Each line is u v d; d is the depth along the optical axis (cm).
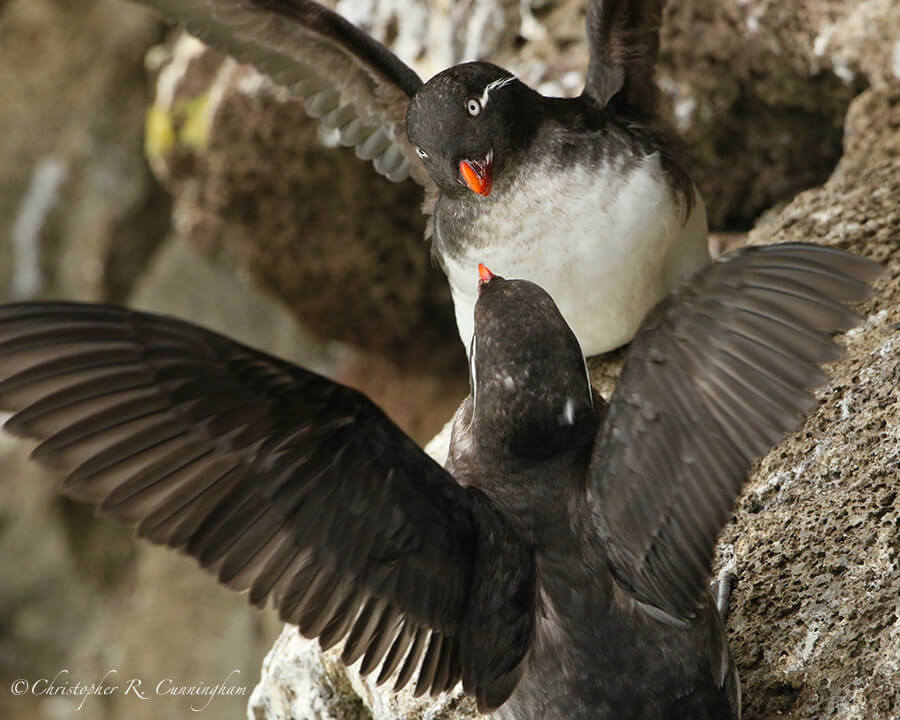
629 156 1001
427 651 694
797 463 915
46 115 2448
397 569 667
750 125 1377
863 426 902
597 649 694
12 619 2362
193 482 614
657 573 679
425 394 1934
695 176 1075
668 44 1373
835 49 1261
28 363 571
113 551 2388
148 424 598
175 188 1848
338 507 645
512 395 711
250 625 2177
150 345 592
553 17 1466
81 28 2478
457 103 983
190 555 624
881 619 789
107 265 2394
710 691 700
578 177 992
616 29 1088
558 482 709
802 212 1173
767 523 889
